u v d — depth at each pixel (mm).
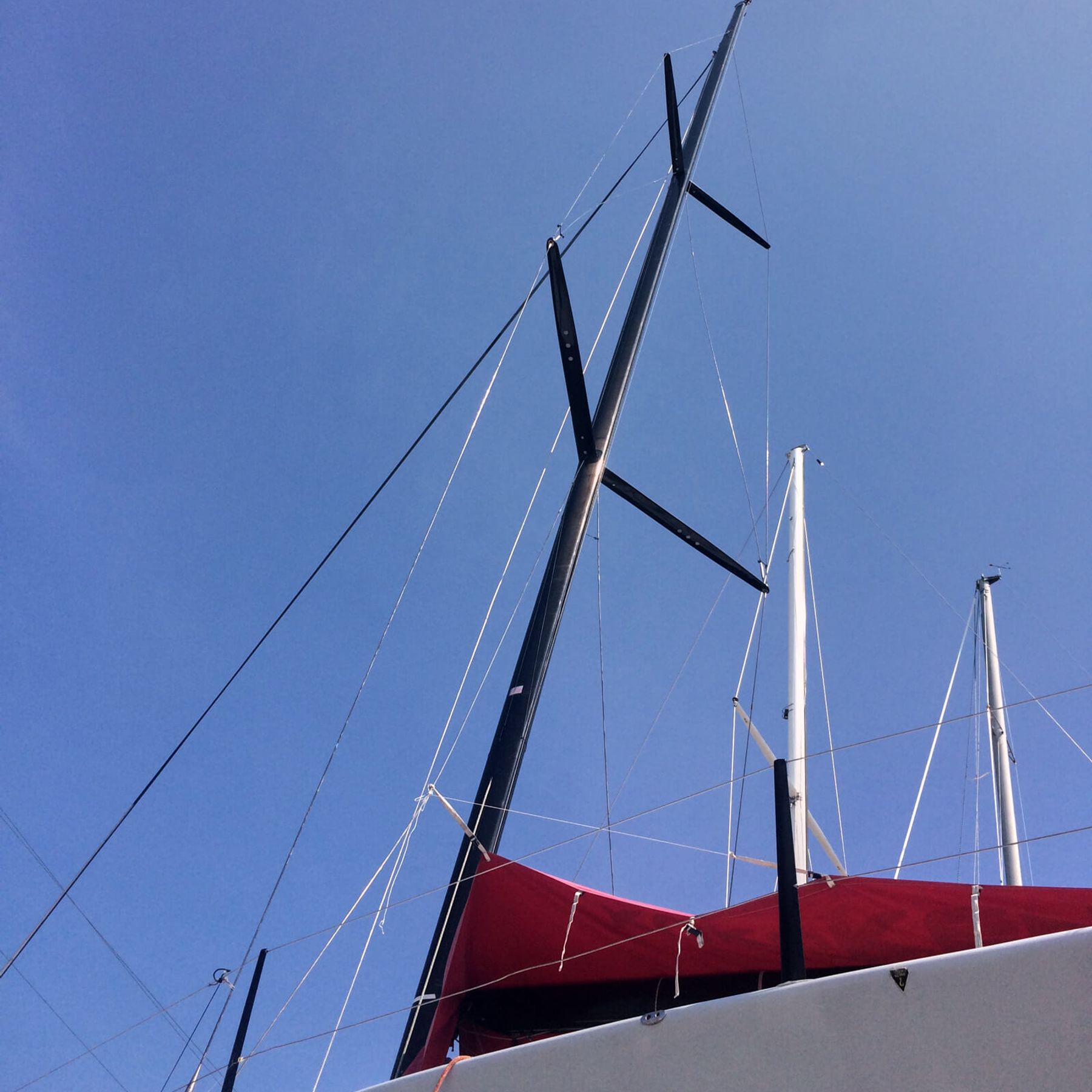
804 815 9055
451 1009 6398
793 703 10562
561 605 7465
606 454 8703
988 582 17234
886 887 5613
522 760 6742
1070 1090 3436
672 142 11742
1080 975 3645
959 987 3814
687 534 9625
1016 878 13398
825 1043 3914
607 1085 4238
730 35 14445
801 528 12297
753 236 12844
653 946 6070
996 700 15625
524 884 6051
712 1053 4102
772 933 5844
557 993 6617
